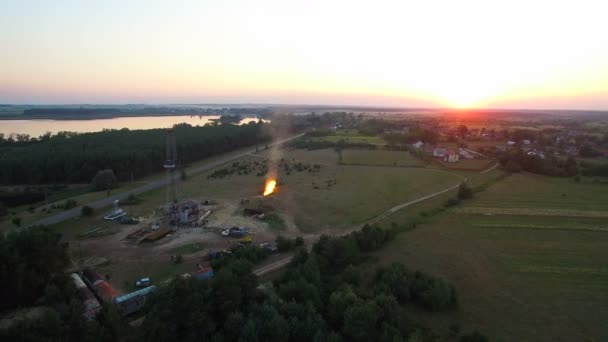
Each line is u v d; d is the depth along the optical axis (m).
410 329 45.62
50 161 124.69
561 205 100.38
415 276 56.78
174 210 83.88
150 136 177.88
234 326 42.09
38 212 89.75
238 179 126.31
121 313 45.06
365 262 65.19
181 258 63.75
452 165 150.25
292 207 94.75
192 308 41.06
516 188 119.19
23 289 49.47
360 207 95.75
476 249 71.75
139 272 59.16
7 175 121.50
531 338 45.84
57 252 55.53
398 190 113.25
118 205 94.56
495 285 58.41
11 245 51.12
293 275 52.66
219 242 71.94
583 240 76.44
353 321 42.66
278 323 41.44
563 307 52.53
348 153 179.88
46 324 36.34
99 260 63.06
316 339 40.84
